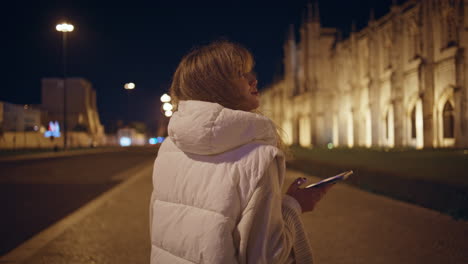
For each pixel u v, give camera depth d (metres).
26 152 48.38
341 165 17.53
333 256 4.82
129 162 28.66
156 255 1.47
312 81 51.91
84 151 53.19
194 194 1.34
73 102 93.38
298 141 60.69
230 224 1.23
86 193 11.79
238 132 1.28
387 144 36.72
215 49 1.49
